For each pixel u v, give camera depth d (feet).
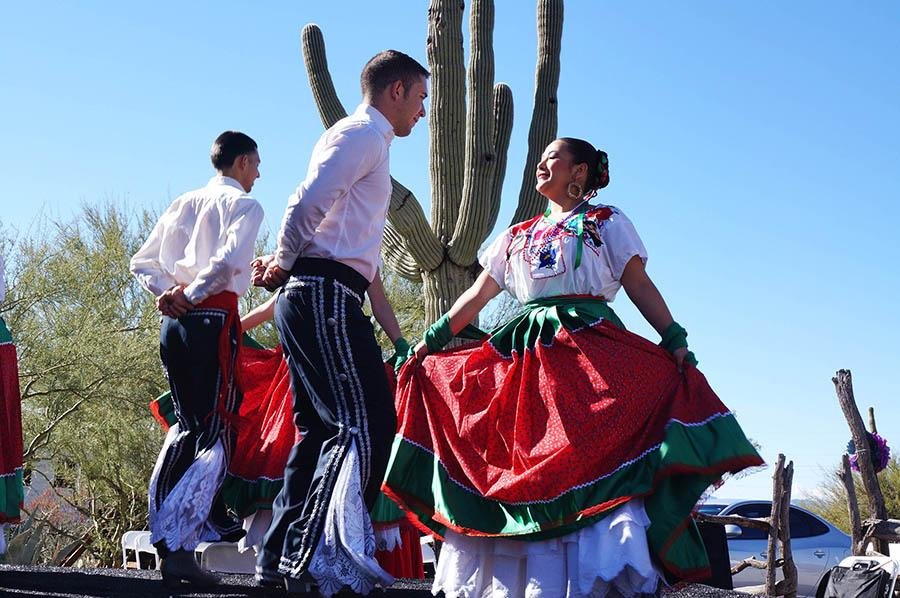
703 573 11.28
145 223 54.90
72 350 48.06
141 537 22.33
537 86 33.22
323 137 12.08
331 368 11.76
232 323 13.74
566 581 11.05
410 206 30.63
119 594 12.16
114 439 49.83
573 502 10.95
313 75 33.24
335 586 11.22
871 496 33.53
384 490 11.83
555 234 12.13
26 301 49.19
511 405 11.60
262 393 15.14
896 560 24.31
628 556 10.62
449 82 31.99
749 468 11.03
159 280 14.08
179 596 12.04
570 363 11.51
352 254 11.98
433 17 32.32
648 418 11.25
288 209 11.67
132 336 50.65
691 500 10.94
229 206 13.73
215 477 13.28
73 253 51.62
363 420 11.74
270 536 11.73
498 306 57.93
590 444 11.10
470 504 11.51
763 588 32.58
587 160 12.48
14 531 52.54
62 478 54.80
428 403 12.16
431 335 12.52
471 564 11.59
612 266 12.01
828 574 25.72
